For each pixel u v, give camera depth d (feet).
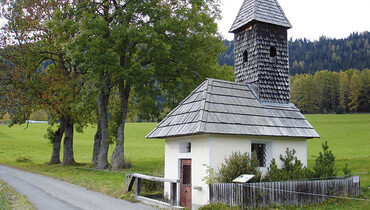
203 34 93.71
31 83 100.78
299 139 47.98
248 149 42.86
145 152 166.20
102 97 97.45
